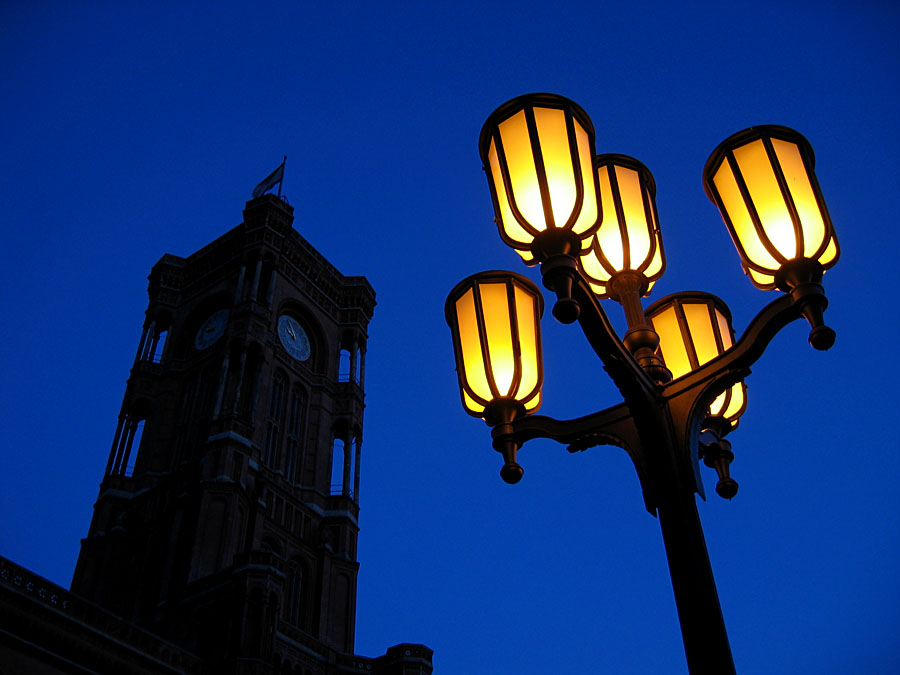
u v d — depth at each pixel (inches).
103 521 2394.2
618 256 292.7
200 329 2773.1
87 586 2271.2
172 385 2664.9
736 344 258.2
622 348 257.6
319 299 2933.1
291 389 2635.3
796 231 246.5
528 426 277.6
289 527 2368.4
